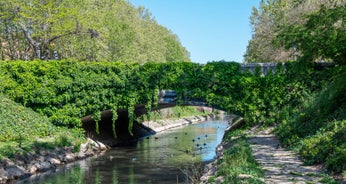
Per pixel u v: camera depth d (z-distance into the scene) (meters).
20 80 31.17
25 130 28.20
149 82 31.75
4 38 41.72
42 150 26.09
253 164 16.22
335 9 13.34
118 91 31.91
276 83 30.16
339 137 16.45
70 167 25.41
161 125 53.28
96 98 31.70
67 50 42.69
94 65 31.91
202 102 31.52
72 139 30.11
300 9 38.06
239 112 30.92
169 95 31.83
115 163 26.84
